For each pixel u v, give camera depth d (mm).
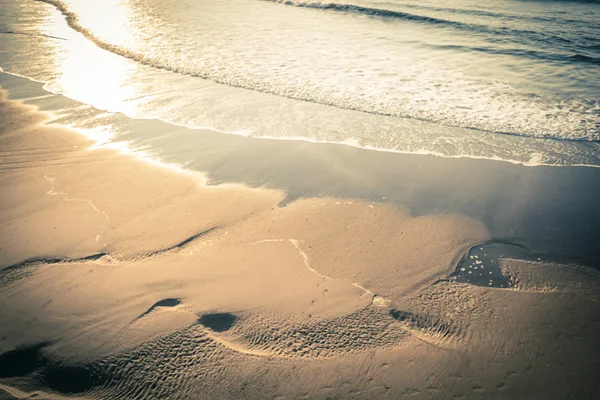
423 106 5445
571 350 2195
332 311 2406
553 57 7969
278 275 2656
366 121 4996
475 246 2969
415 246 2951
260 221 3182
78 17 10547
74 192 3484
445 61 7574
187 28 9609
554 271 2738
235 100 5562
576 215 3291
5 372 2039
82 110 5160
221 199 3441
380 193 3574
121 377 2023
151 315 2355
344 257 2828
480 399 1970
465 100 5688
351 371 2072
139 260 2754
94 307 2398
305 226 3133
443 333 2293
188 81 6246
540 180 3803
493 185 3715
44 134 4508
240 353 2146
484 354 2178
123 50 7754
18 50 7676
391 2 13914
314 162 4066
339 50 8062
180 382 2004
